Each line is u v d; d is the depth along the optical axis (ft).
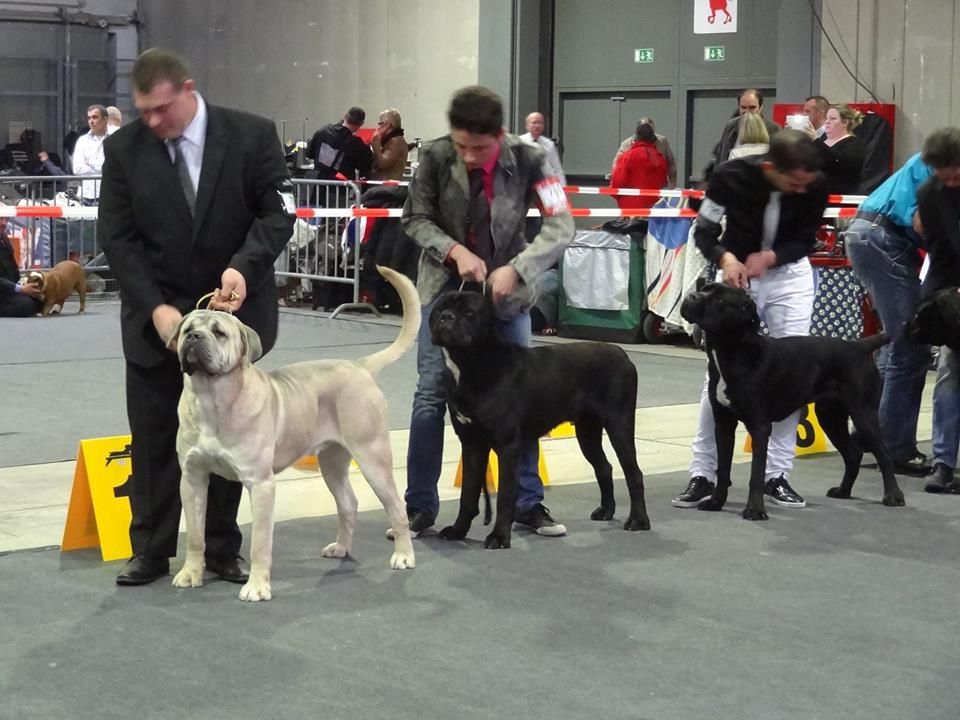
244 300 15.07
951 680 12.26
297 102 65.36
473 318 15.97
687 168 52.65
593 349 17.70
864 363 19.86
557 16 55.47
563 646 13.07
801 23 45.80
